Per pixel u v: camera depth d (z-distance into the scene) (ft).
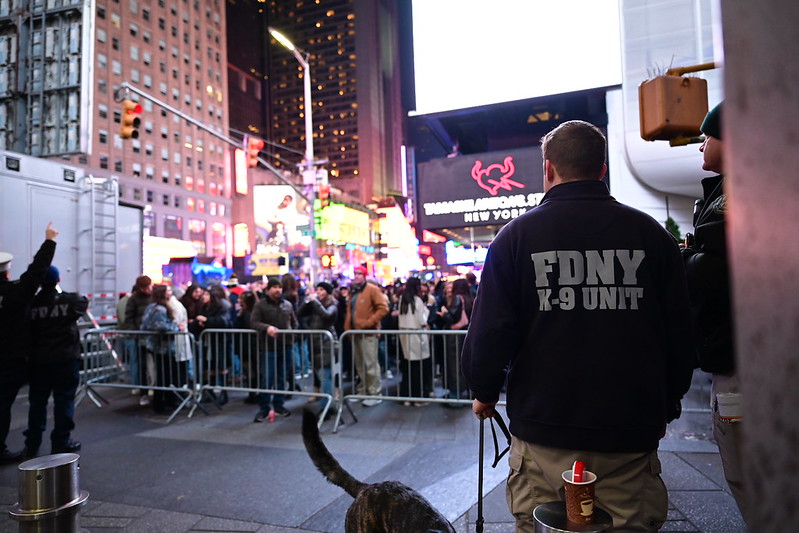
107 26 207.72
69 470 9.55
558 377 6.03
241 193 278.05
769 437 1.21
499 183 42.06
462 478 14.53
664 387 6.05
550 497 6.20
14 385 17.13
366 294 25.73
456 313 24.62
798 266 1.14
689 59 36.11
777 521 1.18
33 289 16.85
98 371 27.17
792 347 1.14
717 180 7.50
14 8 35.12
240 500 13.64
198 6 260.21
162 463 16.66
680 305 6.18
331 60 525.75
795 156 1.15
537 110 52.37
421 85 38.22
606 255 6.08
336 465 9.11
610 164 41.29
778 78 1.19
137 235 35.91
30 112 34.53
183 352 24.34
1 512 13.19
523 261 6.33
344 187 482.28
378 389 25.52
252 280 118.32
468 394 24.30
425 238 66.49
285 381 22.91
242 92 485.56
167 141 236.22
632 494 5.94
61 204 30.71
